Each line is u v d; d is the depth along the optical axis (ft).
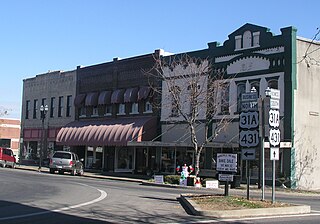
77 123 154.81
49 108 174.19
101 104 147.33
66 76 167.63
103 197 63.77
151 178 118.83
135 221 42.37
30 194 65.72
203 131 115.55
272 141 54.13
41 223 40.09
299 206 51.31
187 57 120.47
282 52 101.45
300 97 101.24
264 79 104.37
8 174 113.19
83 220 42.11
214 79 113.39
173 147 124.36
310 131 102.89
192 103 106.01
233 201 54.03
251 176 104.99
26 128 185.98
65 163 126.31
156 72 129.80
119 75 144.15
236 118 108.88
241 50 109.81
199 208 48.37
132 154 136.67
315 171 103.24
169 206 54.75
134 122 131.23
